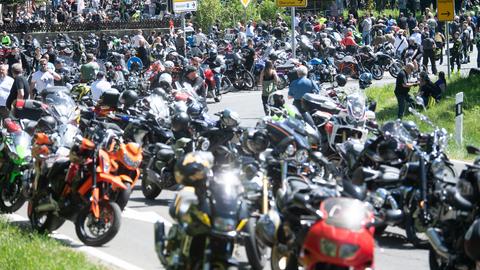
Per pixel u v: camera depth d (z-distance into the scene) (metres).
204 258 26.45
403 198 36.03
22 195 41.84
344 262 25.00
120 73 87.81
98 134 36.62
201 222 26.56
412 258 35.06
